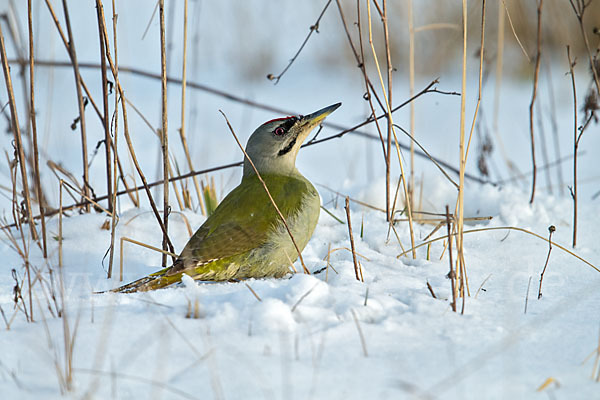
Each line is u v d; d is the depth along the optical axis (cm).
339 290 805
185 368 617
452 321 732
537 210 1235
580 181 1630
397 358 638
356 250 1039
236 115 2347
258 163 1053
